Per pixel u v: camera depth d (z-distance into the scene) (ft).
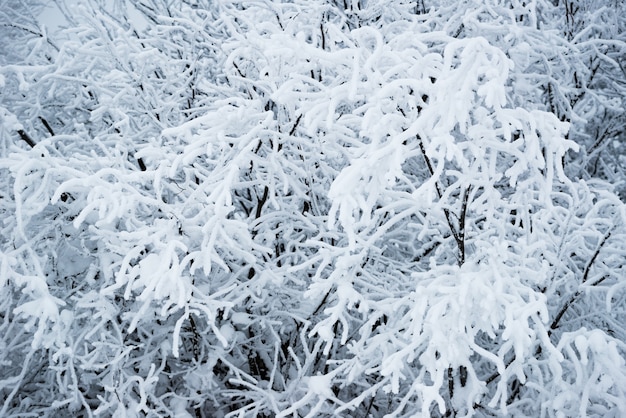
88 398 12.25
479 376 10.46
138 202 8.99
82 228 9.72
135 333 11.25
